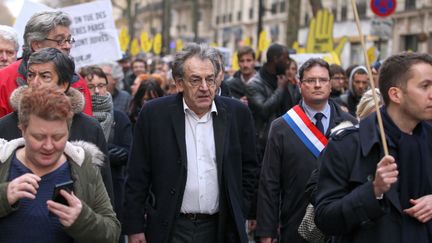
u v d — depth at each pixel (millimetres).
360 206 2553
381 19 19203
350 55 30469
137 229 3977
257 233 4387
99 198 2795
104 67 6703
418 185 2678
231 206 3842
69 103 2568
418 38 26234
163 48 34656
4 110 3666
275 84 6574
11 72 3721
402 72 2648
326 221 2703
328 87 4484
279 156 4414
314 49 12898
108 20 6316
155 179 3953
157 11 61688
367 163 2699
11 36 4336
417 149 2691
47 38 3693
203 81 3738
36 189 2582
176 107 3930
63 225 2553
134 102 6691
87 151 2799
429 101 2611
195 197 3855
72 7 6242
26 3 5277
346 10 30906
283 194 4465
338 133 2812
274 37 38500
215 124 3916
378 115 2631
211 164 3889
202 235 3875
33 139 2512
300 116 4414
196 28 38969
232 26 45469
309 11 33500
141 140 4004
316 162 4312
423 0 25797
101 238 2639
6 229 2578
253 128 4121
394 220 2645
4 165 2646
